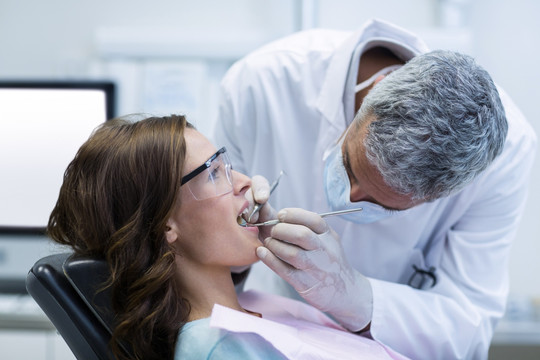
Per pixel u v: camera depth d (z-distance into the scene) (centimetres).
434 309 132
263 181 123
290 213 113
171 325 106
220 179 112
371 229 142
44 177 197
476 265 142
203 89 236
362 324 128
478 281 142
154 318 104
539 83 243
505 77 245
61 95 194
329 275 117
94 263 108
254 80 149
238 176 119
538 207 243
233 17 242
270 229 124
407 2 242
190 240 112
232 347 101
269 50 154
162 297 106
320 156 138
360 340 124
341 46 137
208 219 111
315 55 145
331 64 137
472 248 141
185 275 115
